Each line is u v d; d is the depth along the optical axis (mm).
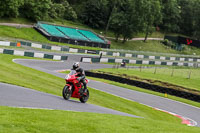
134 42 159250
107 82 54156
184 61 120500
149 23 160375
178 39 164000
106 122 15445
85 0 179750
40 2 129625
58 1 161375
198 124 32469
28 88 28125
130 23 150375
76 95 24266
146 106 37594
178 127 18438
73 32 130125
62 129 12391
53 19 145750
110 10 169875
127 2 166000
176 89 51406
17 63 54531
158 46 162500
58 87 36531
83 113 17625
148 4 153750
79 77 23766
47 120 13531
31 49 82188
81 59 83375
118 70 69062
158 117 32438
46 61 71500
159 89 50750
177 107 40625
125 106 34406
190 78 64562
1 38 82812
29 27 116688
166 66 101938
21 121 12445
